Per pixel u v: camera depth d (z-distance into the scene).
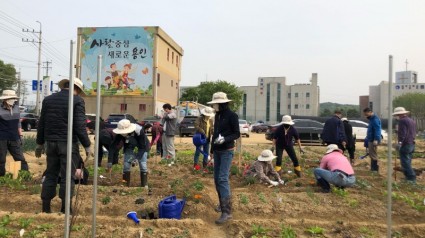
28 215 6.43
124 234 5.76
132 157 9.39
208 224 6.69
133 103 43.91
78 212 6.86
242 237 5.95
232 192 8.58
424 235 6.34
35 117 37.44
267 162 9.83
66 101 6.50
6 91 9.69
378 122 12.29
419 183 10.83
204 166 12.27
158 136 13.61
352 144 14.17
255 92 101.69
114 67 44.00
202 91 75.62
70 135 4.36
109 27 43.94
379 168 13.95
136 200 7.57
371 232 6.21
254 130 51.44
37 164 13.41
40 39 47.16
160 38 45.34
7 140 9.70
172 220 6.32
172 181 9.97
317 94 97.56
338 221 6.64
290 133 10.95
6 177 9.27
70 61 4.32
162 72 46.53
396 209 7.55
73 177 6.66
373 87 97.25
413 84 106.06
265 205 7.55
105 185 9.45
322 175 8.56
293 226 6.43
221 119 6.82
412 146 10.50
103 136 11.14
